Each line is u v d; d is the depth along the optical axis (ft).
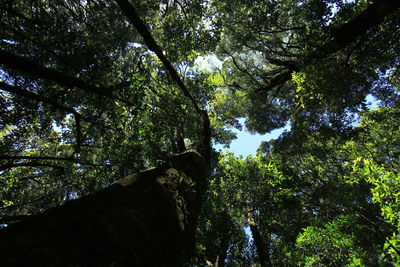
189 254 10.55
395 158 33.55
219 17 41.52
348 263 23.66
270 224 42.63
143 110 18.06
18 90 13.02
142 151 23.36
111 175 27.84
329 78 26.45
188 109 29.86
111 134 24.61
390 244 16.79
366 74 31.45
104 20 28.84
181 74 36.14
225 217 44.37
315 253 25.50
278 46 47.19
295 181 35.19
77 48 21.04
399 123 35.65
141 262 5.93
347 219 23.90
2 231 5.06
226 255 41.34
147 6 32.19
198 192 17.06
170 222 9.38
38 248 4.30
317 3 31.22
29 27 20.74
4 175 25.23
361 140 36.27
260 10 36.99
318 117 36.19
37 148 27.32
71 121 29.09
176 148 31.71
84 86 14.46
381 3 24.44
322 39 26.03
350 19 28.37
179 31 33.19
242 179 46.42
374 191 18.28
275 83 49.93
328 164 39.32
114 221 6.29
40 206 27.55
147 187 10.11
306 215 41.16
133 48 32.40
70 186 29.68
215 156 43.06
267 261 34.22
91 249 4.96
